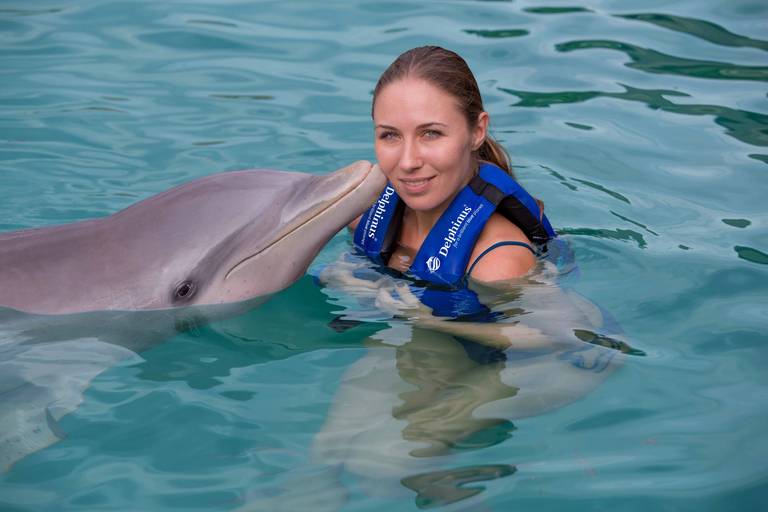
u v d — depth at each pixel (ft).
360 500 7.14
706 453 7.63
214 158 15.97
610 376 8.87
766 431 7.92
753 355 9.31
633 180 15.14
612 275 11.43
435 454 7.72
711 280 11.25
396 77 9.86
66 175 15.10
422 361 9.18
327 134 17.21
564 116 18.28
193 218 10.14
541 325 9.64
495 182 10.85
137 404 8.57
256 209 10.24
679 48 22.12
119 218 10.23
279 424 8.18
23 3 25.08
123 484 7.39
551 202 14.19
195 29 23.22
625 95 19.35
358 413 8.30
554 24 23.89
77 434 8.09
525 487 7.25
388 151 10.16
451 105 9.86
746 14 24.30
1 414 8.40
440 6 25.22
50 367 9.23
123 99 18.86
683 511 6.92
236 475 7.47
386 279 11.09
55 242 10.06
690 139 16.97
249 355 9.53
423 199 10.30
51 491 7.31
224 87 19.66
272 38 22.74
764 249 12.27
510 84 20.03
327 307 10.50
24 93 18.99
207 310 10.14
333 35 22.98
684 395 8.55
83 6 24.89
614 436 7.92
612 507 6.98
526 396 8.52
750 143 16.67
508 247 10.53
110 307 9.75
